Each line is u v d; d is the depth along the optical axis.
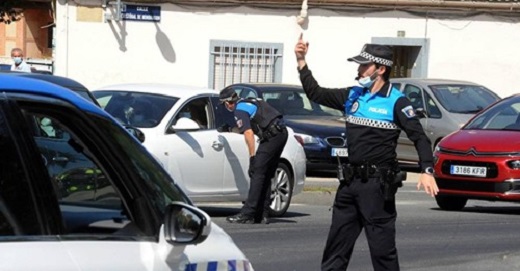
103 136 9.48
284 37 55.78
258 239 24.91
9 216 8.38
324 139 40.09
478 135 31.78
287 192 30.19
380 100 16.88
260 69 55.97
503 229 28.39
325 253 17.67
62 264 8.42
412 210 32.56
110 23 54.75
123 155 9.56
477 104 45.59
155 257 9.13
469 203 35.56
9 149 8.59
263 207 27.66
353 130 16.98
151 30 55.09
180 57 55.38
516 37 57.22
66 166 9.02
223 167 28.14
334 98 17.23
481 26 57.12
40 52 74.62
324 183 40.84
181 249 9.30
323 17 55.81
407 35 56.53
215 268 9.85
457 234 27.16
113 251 8.89
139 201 9.44
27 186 8.58
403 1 55.91
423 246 25.03
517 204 35.69
